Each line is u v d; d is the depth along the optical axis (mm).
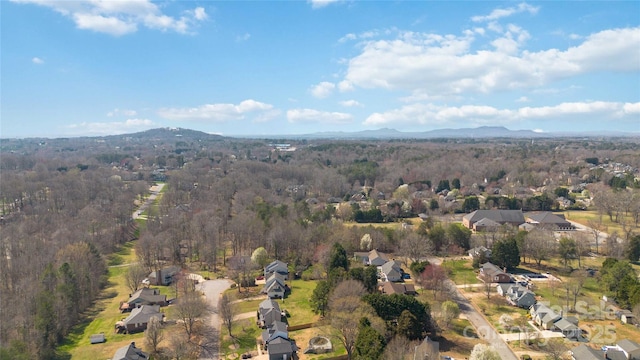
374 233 143500
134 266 116125
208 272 127062
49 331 80062
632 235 138750
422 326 80625
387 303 83188
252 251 140250
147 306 95312
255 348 81375
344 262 114688
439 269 109688
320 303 92438
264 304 96062
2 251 118562
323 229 143500
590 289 107000
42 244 125938
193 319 88125
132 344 78625
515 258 122000
